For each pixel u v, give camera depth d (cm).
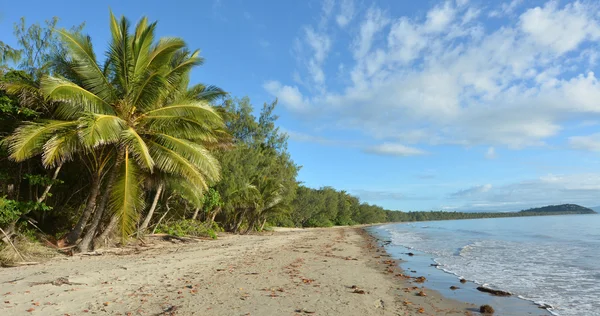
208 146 1830
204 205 2589
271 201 3609
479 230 5097
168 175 1589
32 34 1496
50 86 1116
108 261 1223
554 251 2088
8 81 1259
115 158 1496
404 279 1117
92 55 1331
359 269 1285
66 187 1739
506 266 1477
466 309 756
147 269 1069
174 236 2205
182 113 1376
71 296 720
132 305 672
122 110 1340
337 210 8556
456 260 1691
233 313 634
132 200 1300
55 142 1135
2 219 1162
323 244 2481
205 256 1457
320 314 650
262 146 4378
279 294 798
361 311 687
